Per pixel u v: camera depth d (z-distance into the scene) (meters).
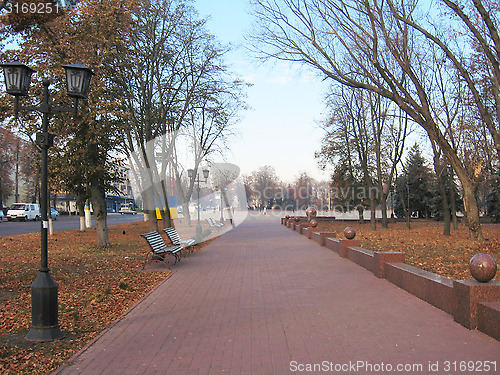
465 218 39.69
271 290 9.01
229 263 13.38
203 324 6.54
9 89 6.29
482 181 23.56
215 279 10.58
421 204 51.50
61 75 15.29
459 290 6.03
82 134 16.61
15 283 10.05
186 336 5.95
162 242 14.02
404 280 8.47
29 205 45.41
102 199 18.86
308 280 10.02
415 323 6.16
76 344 5.72
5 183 56.84
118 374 4.63
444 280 7.13
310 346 5.36
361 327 6.08
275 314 7.00
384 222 34.44
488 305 5.54
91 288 9.67
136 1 18.09
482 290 5.77
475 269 5.92
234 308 7.52
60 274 11.49
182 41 25.52
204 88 26.84
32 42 15.52
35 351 5.44
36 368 4.86
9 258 14.66
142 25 23.50
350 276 10.33
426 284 7.43
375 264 10.22
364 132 35.16
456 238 22.66
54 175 17.12
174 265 13.12
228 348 5.39
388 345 5.27
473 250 15.67
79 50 16.08
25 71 6.40
